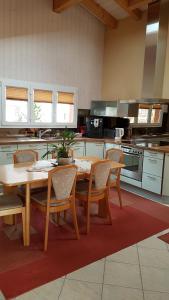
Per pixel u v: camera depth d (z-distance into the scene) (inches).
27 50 187.3
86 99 230.1
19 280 80.9
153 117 196.1
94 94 235.5
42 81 199.2
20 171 109.1
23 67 187.3
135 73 206.2
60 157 122.1
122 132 203.3
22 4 179.6
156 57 175.5
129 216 134.5
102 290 77.9
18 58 183.9
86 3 200.7
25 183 94.2
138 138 206.2
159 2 168.6
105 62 233.9
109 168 118.2
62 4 184.2
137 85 205.3
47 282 80.5
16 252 96.9
